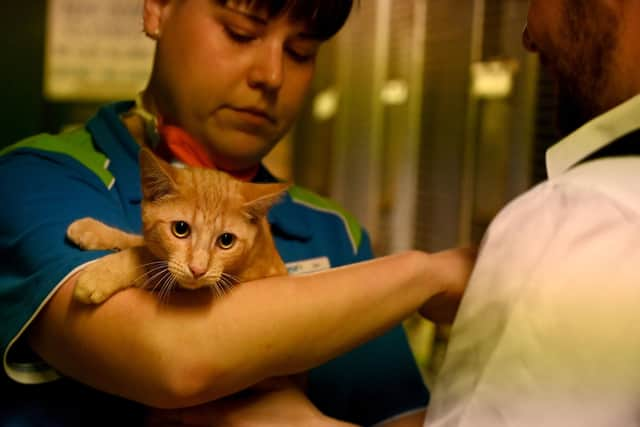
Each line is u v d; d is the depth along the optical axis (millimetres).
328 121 3037
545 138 1900
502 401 728
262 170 1344
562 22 846
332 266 1289
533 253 759
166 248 910
